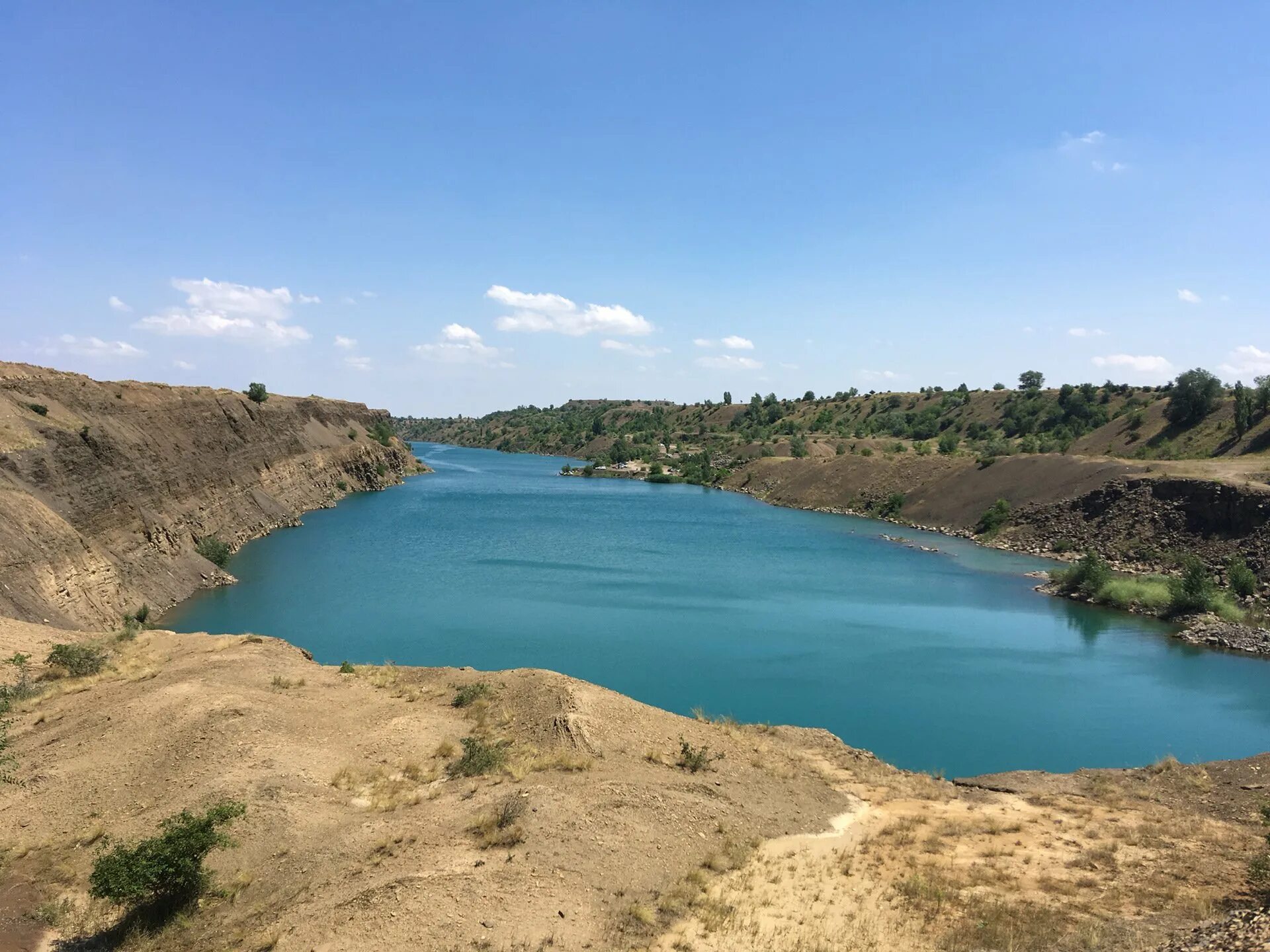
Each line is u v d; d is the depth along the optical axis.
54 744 19.53
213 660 26.27
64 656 25.86
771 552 71.50
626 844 16.17
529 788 18.14
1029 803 21.78
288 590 54.41
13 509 38.62
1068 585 55.19
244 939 12.27
